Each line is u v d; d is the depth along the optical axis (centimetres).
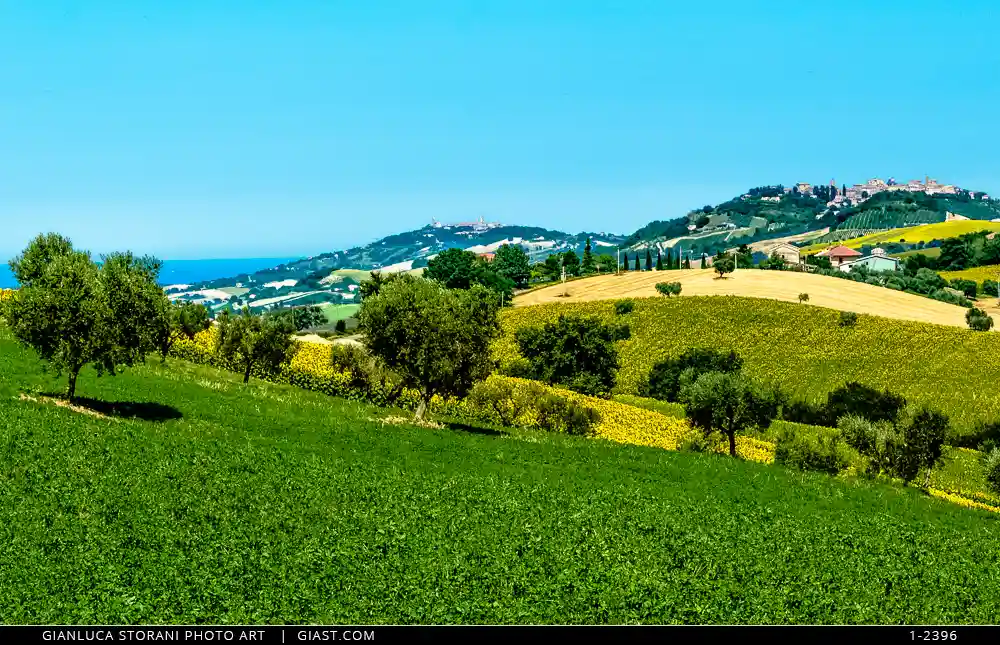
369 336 5628
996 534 4381
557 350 11506
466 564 2814
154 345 4616
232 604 2342
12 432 3662
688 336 14162
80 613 2205
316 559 2734
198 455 3844
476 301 5706
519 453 5009
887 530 4009
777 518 4028
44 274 4406
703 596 2711
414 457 4525
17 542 2573
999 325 15450
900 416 6278
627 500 4012
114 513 2980
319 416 5328
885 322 13875
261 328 6731
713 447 6894
